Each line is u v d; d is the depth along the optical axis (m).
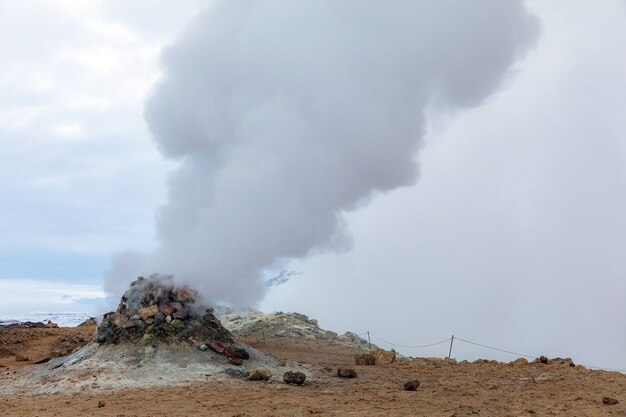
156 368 18.31
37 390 17.22
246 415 12.79
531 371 20.19
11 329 33.91
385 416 12.64
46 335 32.44
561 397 14.88
